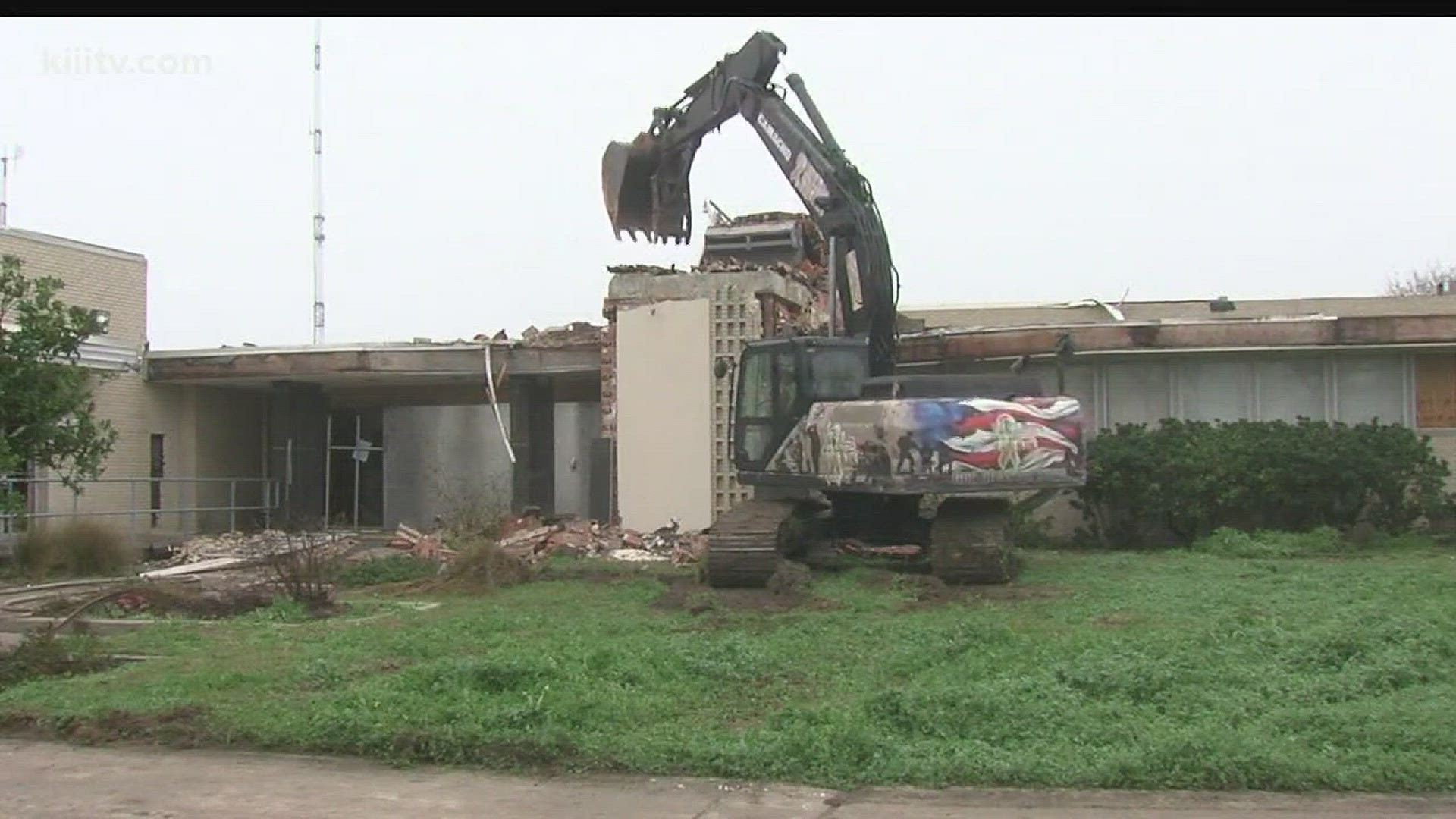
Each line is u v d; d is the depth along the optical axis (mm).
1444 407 21531
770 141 17422
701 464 21500
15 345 11023
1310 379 21969
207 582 17266
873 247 16344
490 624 12461
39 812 7000
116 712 8867
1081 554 18844
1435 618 11398
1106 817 6746
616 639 11445
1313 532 18922
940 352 22266
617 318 22359
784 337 16953
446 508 25812
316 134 34781
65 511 23125
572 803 7062
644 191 18891
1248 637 10625
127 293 25109
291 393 27141
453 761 7859
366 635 11875
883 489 14344
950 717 8203
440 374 24875
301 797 7230
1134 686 8945
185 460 26391
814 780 7406
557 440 26359
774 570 14523
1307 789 7137
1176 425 20672
